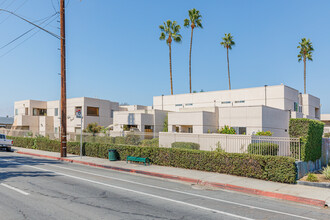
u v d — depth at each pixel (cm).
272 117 2722
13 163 1691
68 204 767
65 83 2097
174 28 4962
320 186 1105
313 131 1377
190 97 3981
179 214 705
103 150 2028
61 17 2058
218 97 3709
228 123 2727
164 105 4275
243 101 3494
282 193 995
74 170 1478
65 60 2092
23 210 699
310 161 1379
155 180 1260
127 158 1758
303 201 928
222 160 1380
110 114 4509
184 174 1356
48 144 2627
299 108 3769
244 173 1297
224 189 1120
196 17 4941
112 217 658
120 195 902
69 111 4266
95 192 934
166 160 1631
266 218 704
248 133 2570
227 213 732
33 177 1195
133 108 5278
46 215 661
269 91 3300
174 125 2928
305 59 6188
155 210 734
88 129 3644
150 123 3444
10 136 3344
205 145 1794
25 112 4797
